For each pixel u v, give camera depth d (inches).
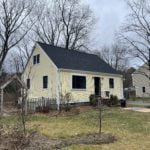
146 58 1207.6
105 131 457.4
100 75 1061.8
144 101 1441.9
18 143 313.4
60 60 983.6
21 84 675.4
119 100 1062.4
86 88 998.4
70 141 360.8
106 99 987.9
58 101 890.1
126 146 336.2
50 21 1668.3
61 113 761.0
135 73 2012.8
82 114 725.3
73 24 1706.4
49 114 746.8
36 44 1064.2
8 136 335.9
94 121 593.3
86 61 1099.3
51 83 953.5
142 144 350.0
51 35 1668.3
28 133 377.1
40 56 1034.1
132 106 1028.5
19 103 524.7
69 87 943.0
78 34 1713.8
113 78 1118.4
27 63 1116.5
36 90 1038.4
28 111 756.6
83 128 494.3
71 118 656.4
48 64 979.9
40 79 1019.9
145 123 555.2
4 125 459.8
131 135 419.5
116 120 605.3
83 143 348.8
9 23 1322.6
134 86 2053.4
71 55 1075.9
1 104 724.0
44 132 439.5
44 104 858.1
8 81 719.1
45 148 312.0
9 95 799.1
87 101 986.7
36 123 560.4
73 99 941.2
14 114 686.5
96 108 861.8
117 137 398.6
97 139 371.6
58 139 379.9
